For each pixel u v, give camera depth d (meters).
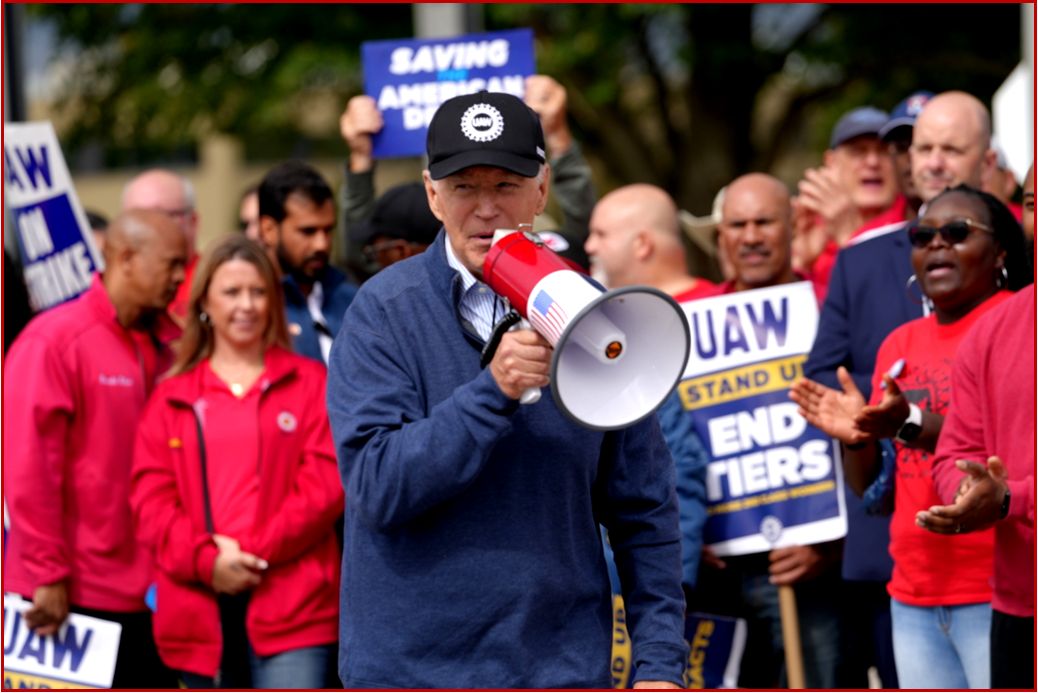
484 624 5.20
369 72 10.80
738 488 8.86
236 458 8.61
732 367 8.95
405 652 5.24
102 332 9.24
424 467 4.91
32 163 10.41
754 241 9.34
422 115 10.75
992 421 6.69
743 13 24.45
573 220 10.88
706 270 20.53
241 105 26.09
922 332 7.77
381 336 5.32
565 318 4.48
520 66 10.65
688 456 8.72
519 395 4.88
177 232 9.45
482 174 5.16
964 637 7.36
